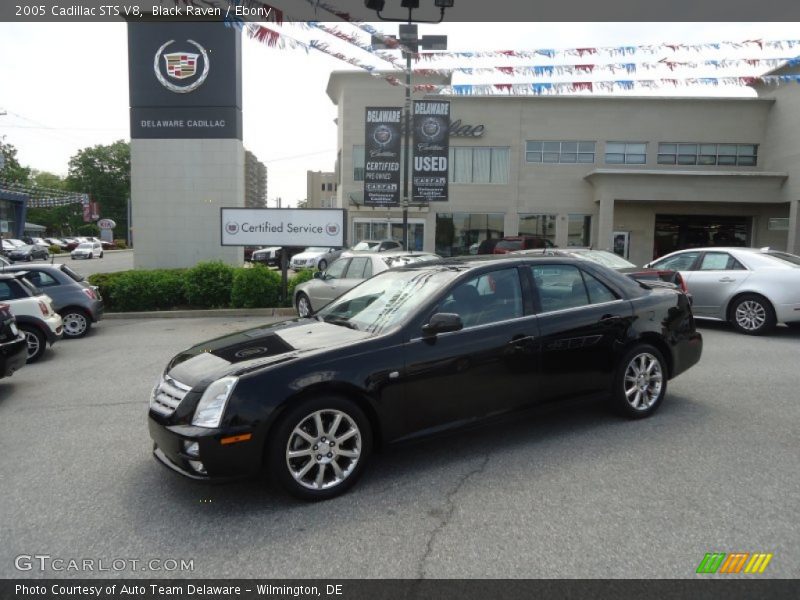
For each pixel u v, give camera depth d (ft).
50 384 23.91
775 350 27.76
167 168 60.85
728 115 99.81
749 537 10.66
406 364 13.50
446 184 58.90
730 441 15.49
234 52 59.82
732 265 32.86
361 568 9.98
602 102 100.78
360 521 11.62
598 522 11.31
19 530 11.55
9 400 21.52
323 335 14.40
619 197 94.84
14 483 13.79
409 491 12.91
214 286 46.24
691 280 33.96
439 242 103.71
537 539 10.75
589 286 16.90
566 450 15.05
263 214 46.96
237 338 15.17
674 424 16.90
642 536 10.77
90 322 36.35
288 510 12.18
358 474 13.01
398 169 59.82
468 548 10.52
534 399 15.35
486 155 102.42
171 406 12.58
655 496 12.36
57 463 15.02
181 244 61.41
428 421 13.88
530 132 101.71
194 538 11.13
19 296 28.60
